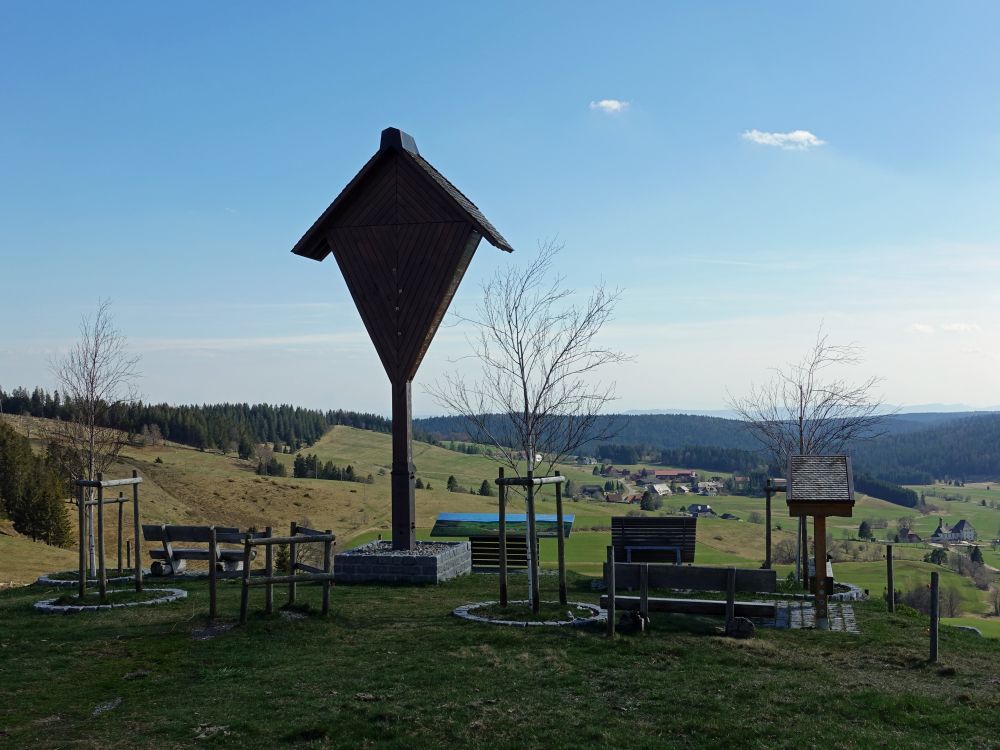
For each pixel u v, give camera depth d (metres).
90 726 8.98
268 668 11.02
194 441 167.25
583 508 129.50
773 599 17.55
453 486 142.12
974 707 9.69
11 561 42.06
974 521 170.75
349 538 92.25
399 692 9.94
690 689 10.14
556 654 11.52
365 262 19.89
